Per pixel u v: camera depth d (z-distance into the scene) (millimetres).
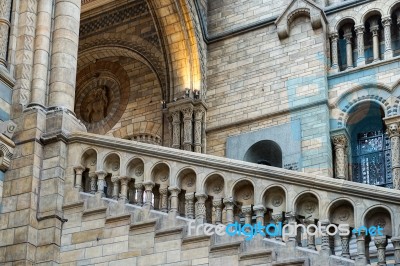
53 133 18844
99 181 17984
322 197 14969
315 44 27688
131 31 31484
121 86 31562
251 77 28531
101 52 32156
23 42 20141
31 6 20656
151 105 30469
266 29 29031
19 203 18062
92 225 17406
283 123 27094
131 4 31766
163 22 29219
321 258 14398
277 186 15625
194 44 29109
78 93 32375
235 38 29547
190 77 28922
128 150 17953
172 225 16406
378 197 14375
